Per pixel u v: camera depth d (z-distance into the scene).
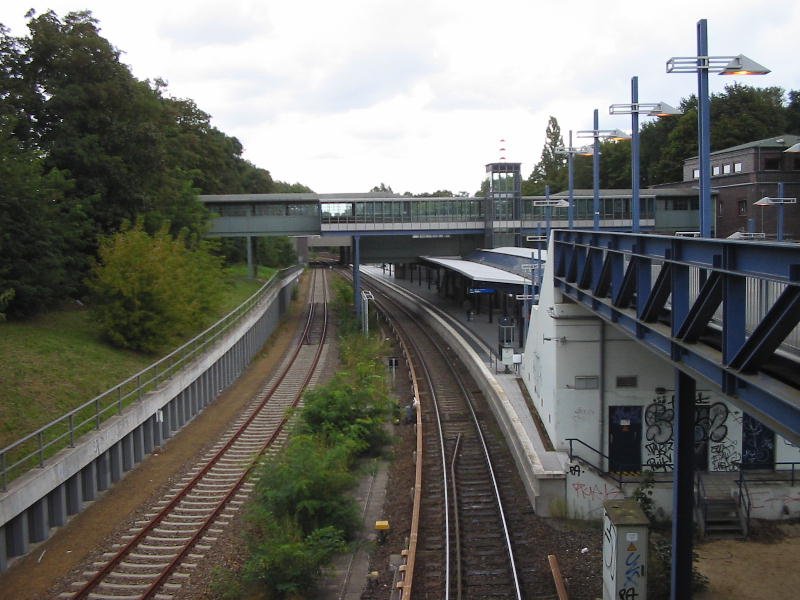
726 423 18.48
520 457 19.83
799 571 14.45
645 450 18.80
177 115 59.34
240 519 16.53
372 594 13.32
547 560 14.67
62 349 23.75
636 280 12.91
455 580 13.76
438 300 63.06
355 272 59.19
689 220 63.62
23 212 24.80
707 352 9.79
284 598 12.90
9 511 13.91
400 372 36.19
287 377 34.69
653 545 13.90
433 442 23.33
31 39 32.12
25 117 31.44
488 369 30.52
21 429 17.62
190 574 13.80
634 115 17.92
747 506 16.50
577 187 98.00
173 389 24.44
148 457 21.77
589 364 18.80
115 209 32.97
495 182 61.44
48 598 12.79
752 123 60.69
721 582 14.02
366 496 18.53
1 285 24.36
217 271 39.53
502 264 45.31
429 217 60.72
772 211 42.91
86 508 17.33
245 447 22.55
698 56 12.35
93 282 27.69
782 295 7.54
